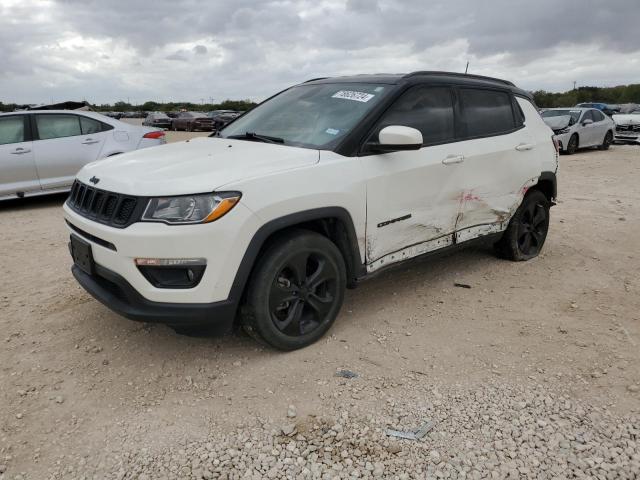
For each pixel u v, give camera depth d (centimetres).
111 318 398
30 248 594
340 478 239
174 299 297
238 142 393
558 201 866
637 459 250
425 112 412
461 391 304
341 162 349
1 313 411
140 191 297
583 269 520
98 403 296
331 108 398
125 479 239
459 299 440
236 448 259
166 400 298
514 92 514
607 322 397
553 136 546
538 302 436
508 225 515
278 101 454
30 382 315
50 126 823
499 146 466
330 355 344
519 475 240
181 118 3794
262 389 307
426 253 421
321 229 363
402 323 393
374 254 377
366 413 284
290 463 248
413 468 244
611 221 724
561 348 356
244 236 301
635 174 1176
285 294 332
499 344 361
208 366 331
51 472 244
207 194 293
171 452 256
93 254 325
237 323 339
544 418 280
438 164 408
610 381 315
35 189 814
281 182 316
